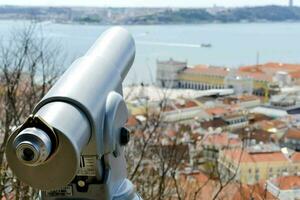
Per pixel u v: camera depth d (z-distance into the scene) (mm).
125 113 1467
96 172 1335
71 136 1131
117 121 1399
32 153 1048
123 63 1618
